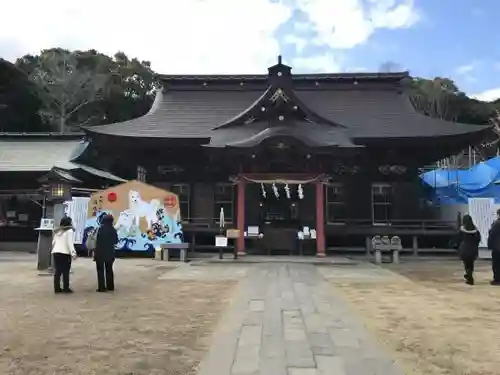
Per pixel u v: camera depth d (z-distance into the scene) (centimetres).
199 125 2942
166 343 737
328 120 2672
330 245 2605
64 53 6762
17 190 3070
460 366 629
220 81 3338
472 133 2559
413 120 2920
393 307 1054
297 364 628
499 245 1438
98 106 6288
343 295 1217
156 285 1386
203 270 1778
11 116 5112
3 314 959
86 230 2283
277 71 2623
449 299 1166
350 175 2695
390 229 2430
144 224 2264
